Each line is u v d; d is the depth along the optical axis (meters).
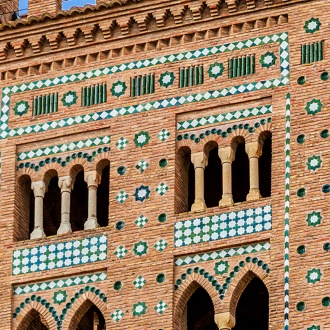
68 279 89.25
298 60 89.44
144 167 90.00
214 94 90.00
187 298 88.00
